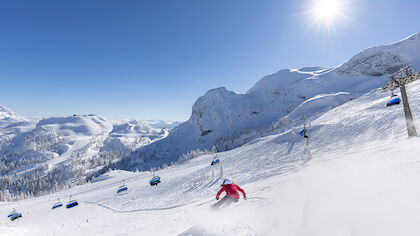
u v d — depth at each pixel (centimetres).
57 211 6950
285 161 3519
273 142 5659
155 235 579
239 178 3462
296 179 665
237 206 547
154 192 5522
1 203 13650
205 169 6350
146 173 13688
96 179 16562
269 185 756
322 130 4369
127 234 796
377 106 4547
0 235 4094
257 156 5128
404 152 523
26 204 11231
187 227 521
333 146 3186
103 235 2083
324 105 17362
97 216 4394
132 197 5541
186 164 12744
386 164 449
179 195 4050
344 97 18425
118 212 4147
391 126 2902
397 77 1402
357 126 3688
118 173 17200
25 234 4241
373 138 2752
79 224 3834
